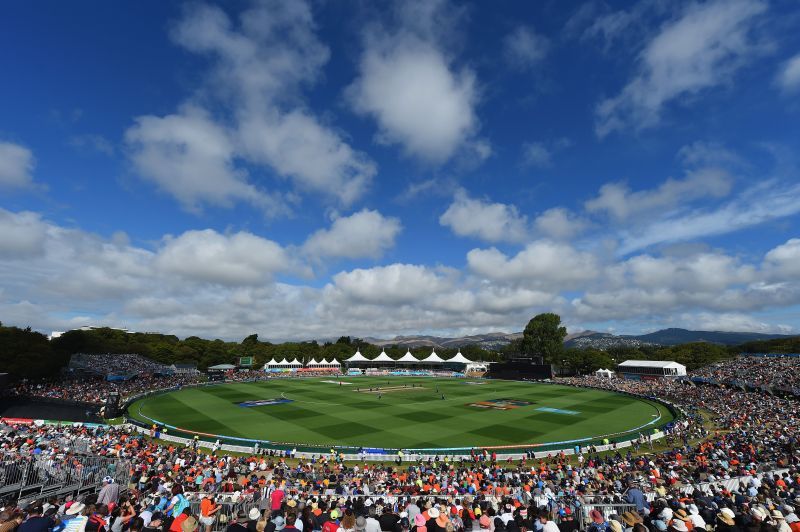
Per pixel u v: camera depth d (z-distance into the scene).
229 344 178.12
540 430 50.56
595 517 11.73
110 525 12.10
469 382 116.19
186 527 10.28
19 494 19.16
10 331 95.94
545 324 150.38
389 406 68.25
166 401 72.81
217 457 37.44
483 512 14.47
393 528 13.35
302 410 63.78
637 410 66.62
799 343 148.75
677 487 22.08
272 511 14.70
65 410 60.12
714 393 77.00
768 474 25.05
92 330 165.62
